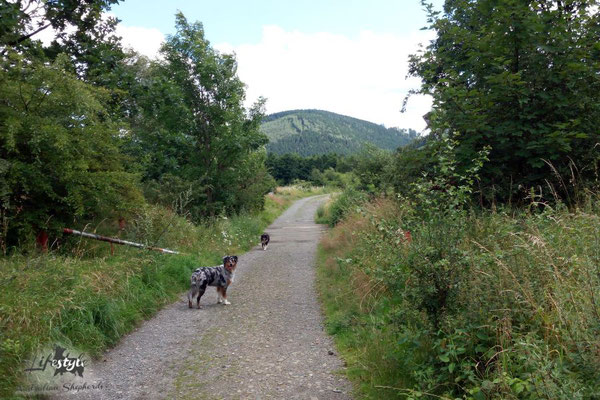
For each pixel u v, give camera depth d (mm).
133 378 4766
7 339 4379
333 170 74062
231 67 19500
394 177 9562
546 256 3881
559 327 3256
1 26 9703
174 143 18938
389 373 4402
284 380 4660
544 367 2762
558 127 6777
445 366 3744
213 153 19484
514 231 5262
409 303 4312
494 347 3551
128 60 21797
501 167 7848
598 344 2844
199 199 19156
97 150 9727
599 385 2691
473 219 5875
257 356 5406
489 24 7750
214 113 19125
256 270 11680
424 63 9430
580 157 7297
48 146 7969
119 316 6277
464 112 7543
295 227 24375
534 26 7031
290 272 11211
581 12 7410
